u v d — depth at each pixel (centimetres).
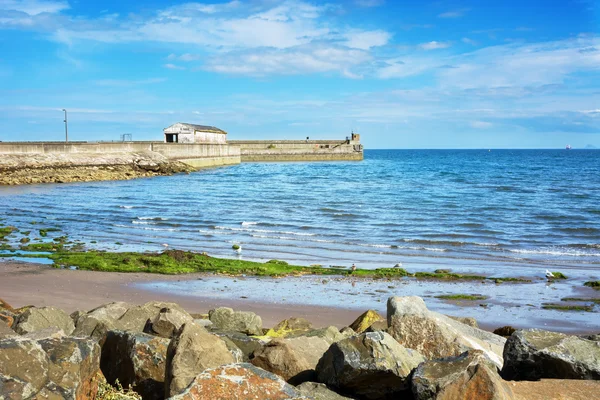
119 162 7931
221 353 671
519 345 722
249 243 2909
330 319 1585
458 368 622
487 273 2272
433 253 2700
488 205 4544
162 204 4625
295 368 739
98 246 2758
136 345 734
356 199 5016
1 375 520
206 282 2038
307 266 2322
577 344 714
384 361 661
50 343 595
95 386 630
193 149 9594
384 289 1970
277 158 12862
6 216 3828
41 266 2236
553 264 2477
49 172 6969
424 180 7462
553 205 4569
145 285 1972
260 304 1742
